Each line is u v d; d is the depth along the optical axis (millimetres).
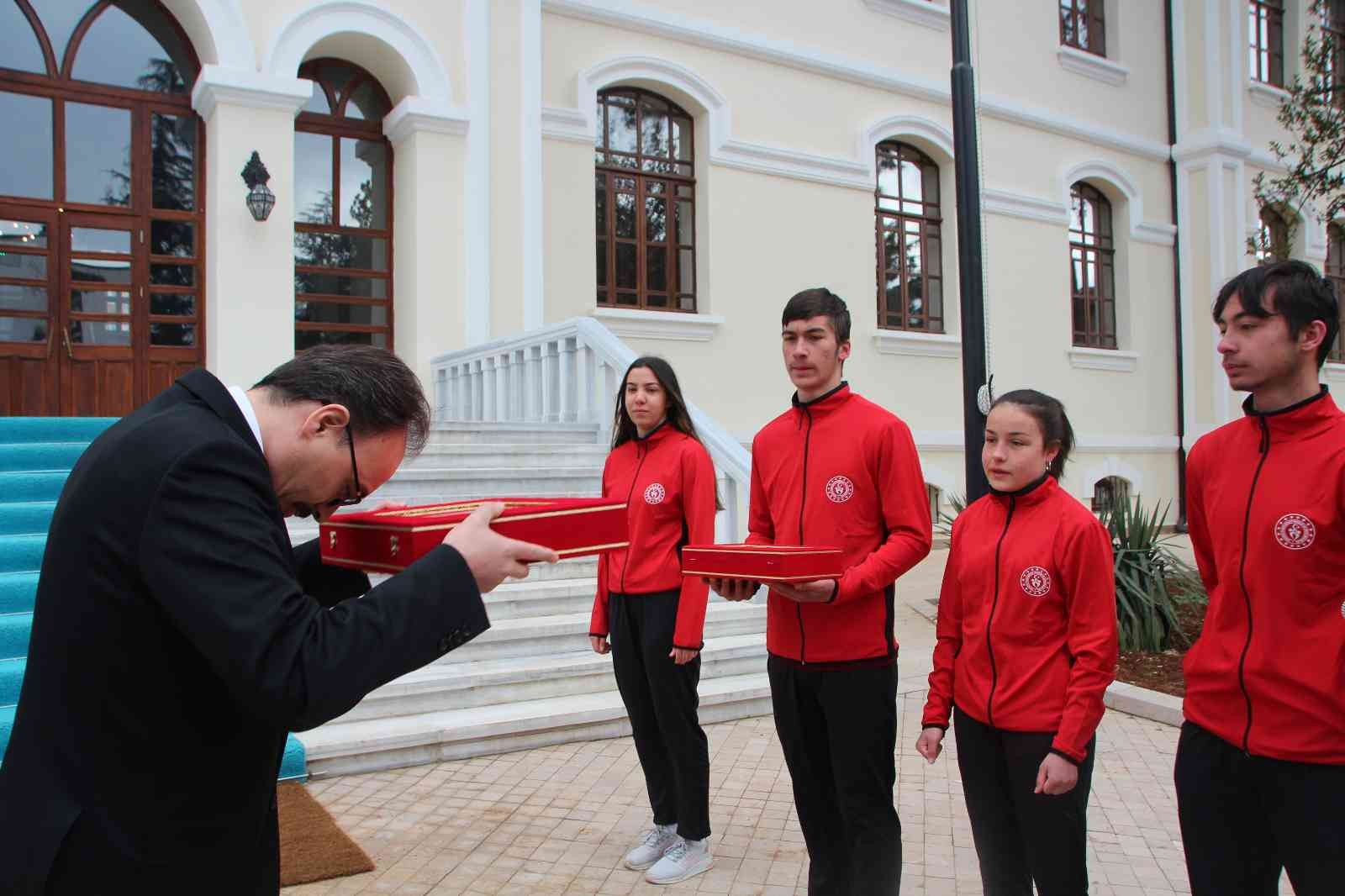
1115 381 14992
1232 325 2215
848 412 2854
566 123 10359
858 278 12539
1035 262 14141
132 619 1302
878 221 13031
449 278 9312
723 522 6113
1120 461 14922
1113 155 15094
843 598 2572
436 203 9258
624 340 10773
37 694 1333
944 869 3430
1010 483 2633
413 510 1807
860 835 2688
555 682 5031
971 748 2654
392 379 1521
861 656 2684
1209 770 2223
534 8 9820
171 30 8758
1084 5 15234
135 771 1319
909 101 13102
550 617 5543
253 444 1437
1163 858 3500
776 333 11891
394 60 9188
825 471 2814
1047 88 14398
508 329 9617
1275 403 2201
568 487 6906
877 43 12883
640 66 10914
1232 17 15359
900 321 13211
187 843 1355
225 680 1255
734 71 11664
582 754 4598
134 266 8562
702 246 11477
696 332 11219
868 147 12617
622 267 11148
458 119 9289
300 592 1352
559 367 7922
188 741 1354
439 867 3387
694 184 11602
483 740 4543
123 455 1330
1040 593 2520
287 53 8523
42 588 1356
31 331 8180
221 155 8242
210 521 1291
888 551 2643
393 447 1549
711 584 2682
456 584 1392
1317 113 10242
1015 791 2520
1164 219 15711
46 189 8266
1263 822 2188
